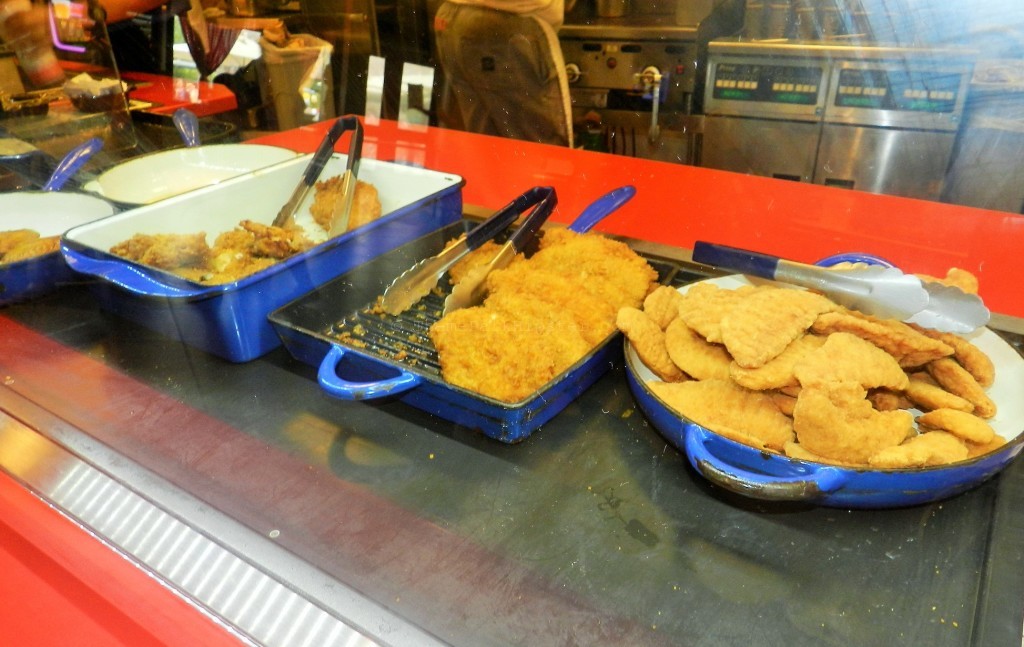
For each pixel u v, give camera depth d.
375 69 1.39
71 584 0.66
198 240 1.10
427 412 0.86
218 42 1.50
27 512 0.73
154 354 0.97
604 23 1.29
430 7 1.34
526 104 1.44
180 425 0.84
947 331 0.79
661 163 1.43
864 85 1.16
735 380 0.77
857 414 0.71
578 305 0.96
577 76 1.39
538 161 1.44
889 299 0.80
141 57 1.85
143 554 0.67
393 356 0.92
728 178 1.36
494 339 0.86
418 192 1.28
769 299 0.82
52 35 1.47
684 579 0.63
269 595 0.61
